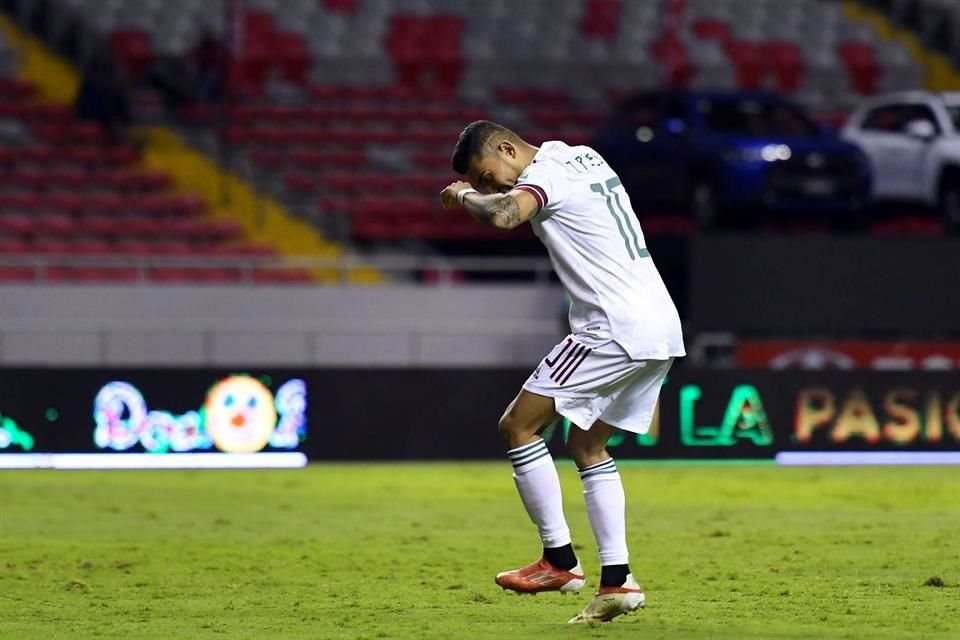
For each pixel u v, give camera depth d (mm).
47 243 88500
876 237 72875
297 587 33094
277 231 93500
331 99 107375
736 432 65062
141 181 95312
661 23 122000
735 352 73125
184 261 81062
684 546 40281
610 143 90875
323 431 63594
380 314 81688
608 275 26422
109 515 47625
